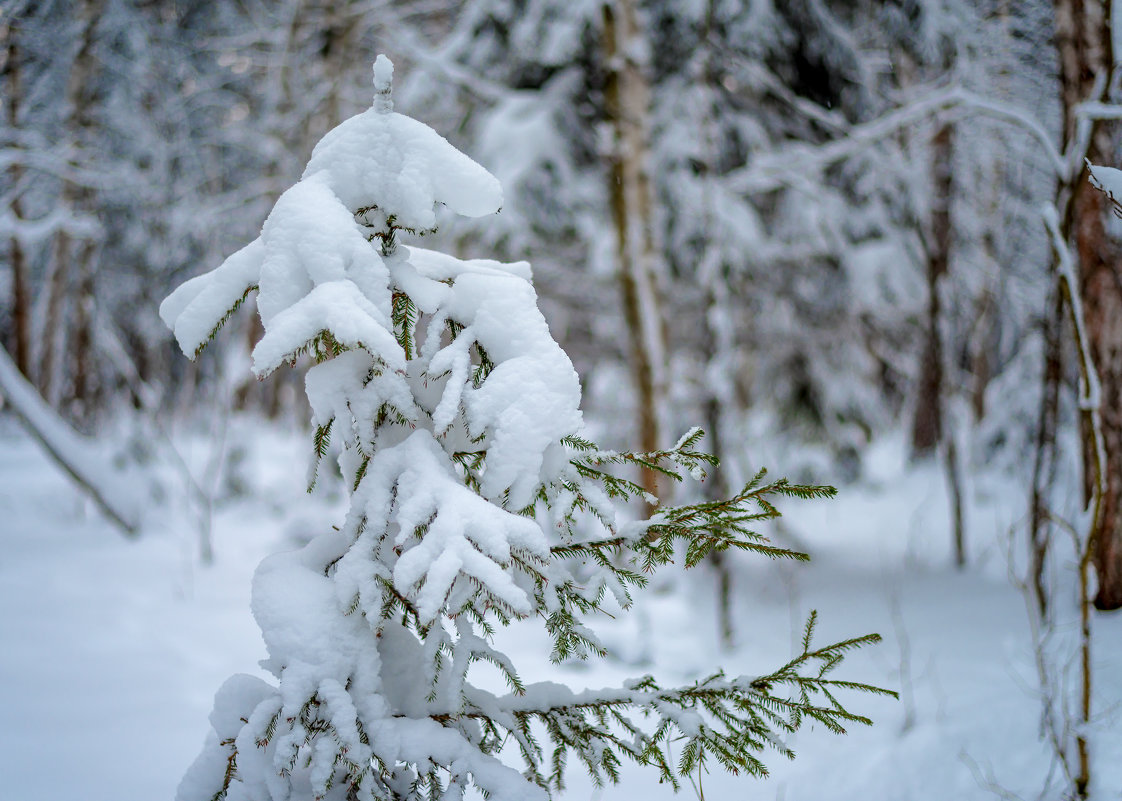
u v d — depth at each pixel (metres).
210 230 9.45
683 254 7.48
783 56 7.58
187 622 4.96
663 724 1.59
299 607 1.51
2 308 12.65
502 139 7.24
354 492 1.63
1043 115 5.46
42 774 2.84
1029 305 8.72
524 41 7.46
